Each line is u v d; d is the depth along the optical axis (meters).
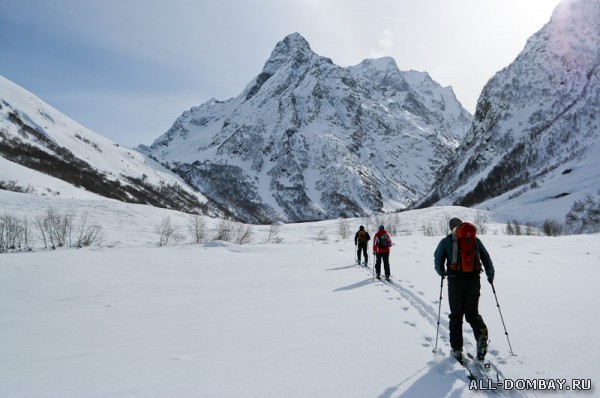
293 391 4.26
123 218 40.66
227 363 5.12
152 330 6.94
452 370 4.96
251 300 9.72
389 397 4.16
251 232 42.34
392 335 6.39
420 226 65.06
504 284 10.68
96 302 9.76
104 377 4.64
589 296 8.81
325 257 20.23
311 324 7.13
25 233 25.58
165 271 15.41
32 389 4.28
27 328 7.20
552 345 5.65
